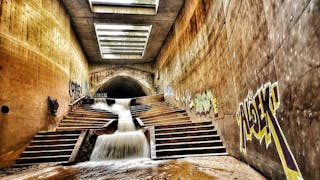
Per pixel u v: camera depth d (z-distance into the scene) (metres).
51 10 11.45
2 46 7.76
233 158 7.35
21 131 8.42
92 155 9.42
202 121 10.84
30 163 7.95
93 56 22.62
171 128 9.98
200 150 8.34
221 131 8.75
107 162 8.49
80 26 15.96
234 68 6.83
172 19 15.84
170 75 17.69
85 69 21.47
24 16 9.02
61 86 12.53
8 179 6.20
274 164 4.28
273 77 3.95
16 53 8.41
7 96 7.85
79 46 18.39
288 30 3.21
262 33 4.36
